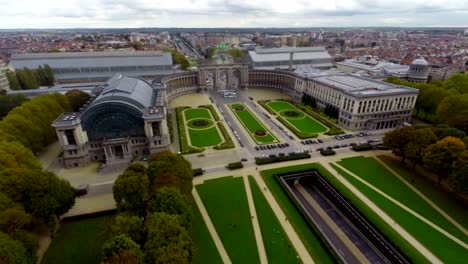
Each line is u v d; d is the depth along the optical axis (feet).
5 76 648.79
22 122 362.33
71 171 362.33
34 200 229.45
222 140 451.53
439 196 303.68
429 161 307.58
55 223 244.63
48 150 417.69
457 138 320.09
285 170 355.97
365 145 418.72
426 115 531.91
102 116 373.61
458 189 273.13
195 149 412.98
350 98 489.26
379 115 500.74
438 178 328.08
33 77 653.30
